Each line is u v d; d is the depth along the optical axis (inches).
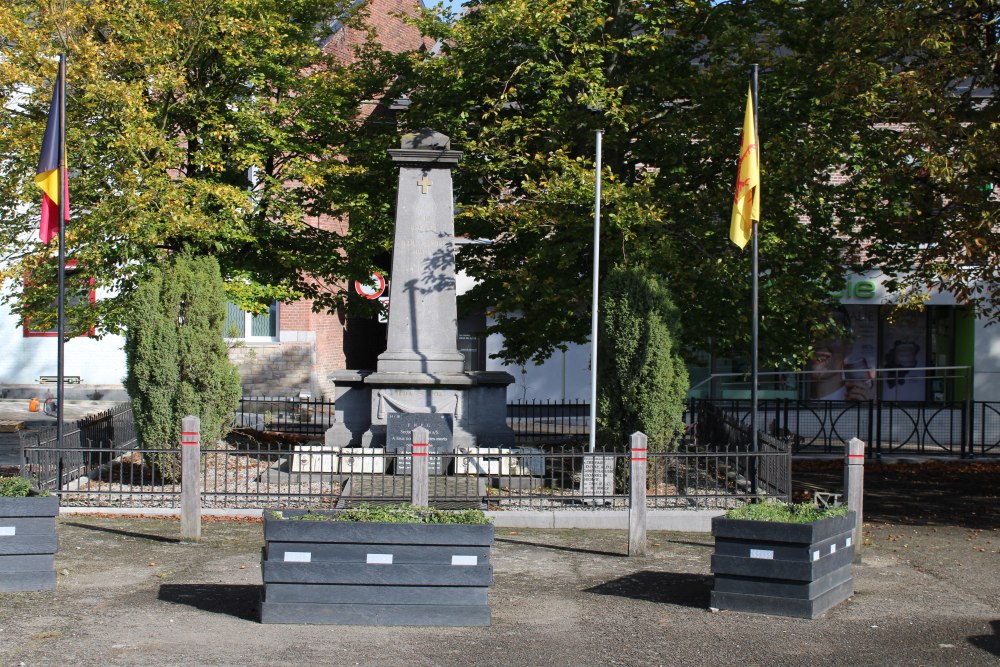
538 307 693.3
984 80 558.9
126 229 585.9
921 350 1053.2
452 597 307.3
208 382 541.0
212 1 646.5
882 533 479.8
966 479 674.2
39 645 281.7
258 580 362.6
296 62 722.8
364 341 1294.3
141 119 609.9
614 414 535.5
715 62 669.9
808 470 714.2
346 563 305.3
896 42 553.9
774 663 279.6
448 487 522.3
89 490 504.1
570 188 588.1
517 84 666.8
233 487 537.0
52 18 590.9
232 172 703.1
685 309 666.2
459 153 609.3
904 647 295.6
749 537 326.6
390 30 1193.4
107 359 1074.7
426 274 608.1
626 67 705.0
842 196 687.7
